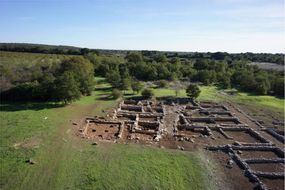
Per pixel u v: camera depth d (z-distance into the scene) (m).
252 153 44.53
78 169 34.62
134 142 45.56
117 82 85.31
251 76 96.06
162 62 127.69
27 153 38.16
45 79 70.88
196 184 33.28
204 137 50.28
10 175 32.38
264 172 37.59
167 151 42.19
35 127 48.72
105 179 32.75
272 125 58.62
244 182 34.75
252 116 64.81
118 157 38.75
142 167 36.16
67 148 40.72
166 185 32.44
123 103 71.25
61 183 31.41
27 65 95.25
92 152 39.88
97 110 62.88
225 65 127.31
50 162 36.03
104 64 112.81
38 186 30.59
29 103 65.94
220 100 78.88
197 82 105.81
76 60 89.19
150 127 55.88
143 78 107.44
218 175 36.00
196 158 40.31
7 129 47.03
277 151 45.53
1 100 68.06
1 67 84.62
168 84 97.31
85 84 75.06
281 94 87.44
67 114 58.19
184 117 61.47
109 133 49.50
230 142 48.41
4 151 38.38
